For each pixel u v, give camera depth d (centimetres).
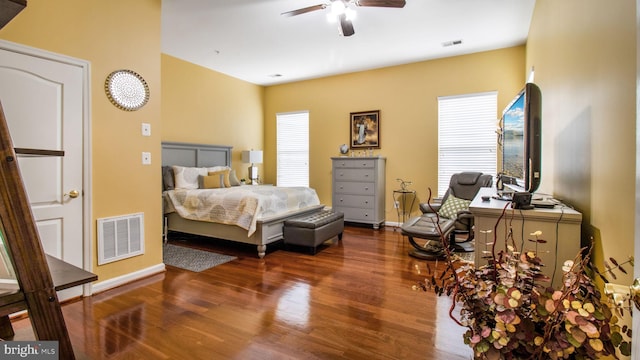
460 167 511
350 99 596
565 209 180
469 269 114
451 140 516
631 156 117
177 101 517
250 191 425
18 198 68
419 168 539
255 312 236
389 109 561
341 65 550
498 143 455
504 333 96
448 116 517
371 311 237
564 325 94
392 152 560
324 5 301
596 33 156
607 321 90
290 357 181
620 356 116
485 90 487
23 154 81
